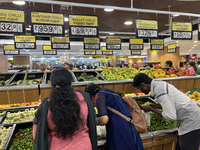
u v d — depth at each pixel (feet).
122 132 4.97
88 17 11.35
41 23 10.10
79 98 4.01
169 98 5.47
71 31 11.09
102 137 6.49
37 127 3.48
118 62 69.00
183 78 10.39
